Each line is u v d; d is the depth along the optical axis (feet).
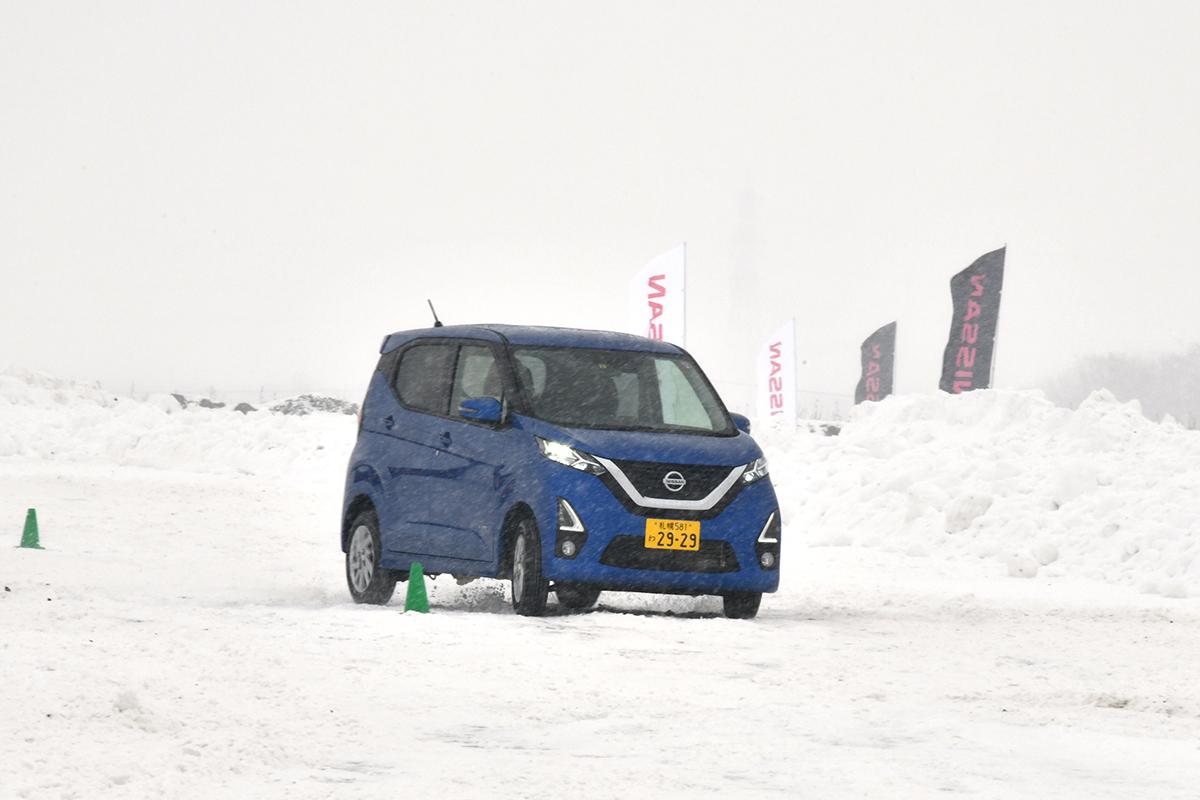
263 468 303.68
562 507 105.40
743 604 112.06
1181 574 155.22
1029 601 132.57
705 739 63.93
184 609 103.60
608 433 108.78
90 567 133.08
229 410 355.97
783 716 69.67
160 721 61.36
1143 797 55.06
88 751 56.24
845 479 212.43
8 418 356.59
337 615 101.09
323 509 217.15
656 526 106.22
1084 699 78.38
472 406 111.14
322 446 311.68
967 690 80.18
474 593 127.44
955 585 149.69
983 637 104.68
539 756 60.03
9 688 66.03
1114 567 163.02
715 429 114.83
